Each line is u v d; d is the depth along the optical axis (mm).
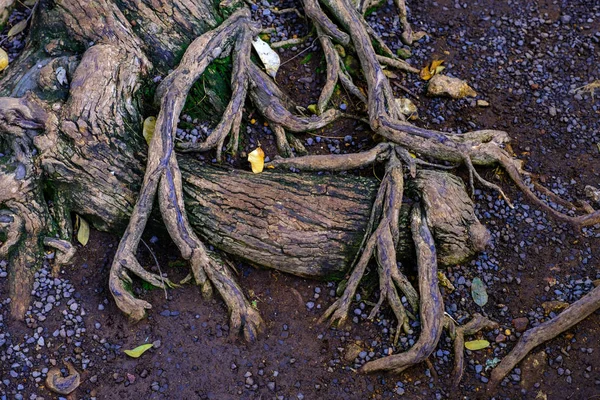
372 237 3289
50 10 3463
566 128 3742
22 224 3287
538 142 3701
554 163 3658
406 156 3424
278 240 3314
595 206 3564
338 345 3291
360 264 3291
